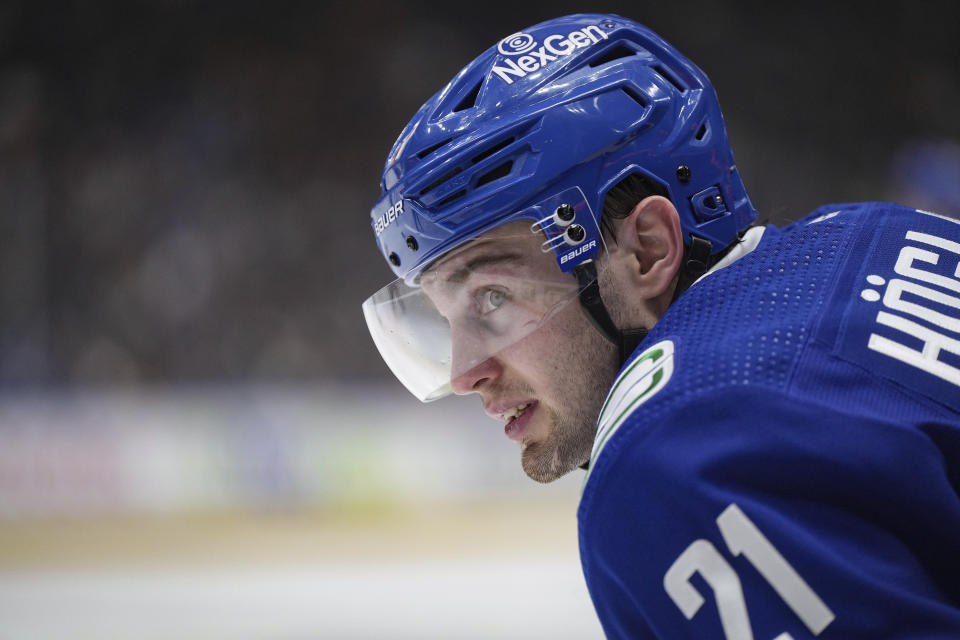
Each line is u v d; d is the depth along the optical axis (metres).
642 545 2.88
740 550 2.71
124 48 45.81
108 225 42.91
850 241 3.68
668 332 3.39
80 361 40.50
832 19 49.09
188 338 41.50
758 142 47.97
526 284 4.04
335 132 46.25
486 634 15.07
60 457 32.12
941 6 49.19
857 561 2.70
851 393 2.98
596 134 4.00
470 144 4.02
